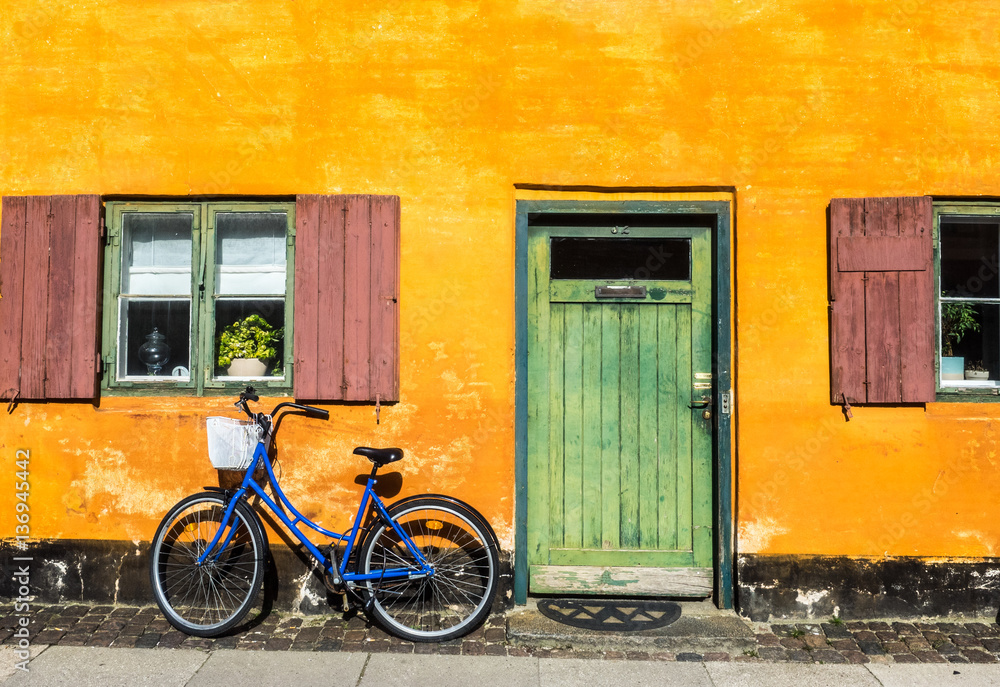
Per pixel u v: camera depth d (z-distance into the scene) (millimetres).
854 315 3779
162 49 3932
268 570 3850
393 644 3510
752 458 3814
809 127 3838
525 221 3922
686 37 3854
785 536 3803
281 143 3910
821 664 3361
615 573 3982
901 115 3828
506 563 3848
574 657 3410
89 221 3908
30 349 3895
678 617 3762
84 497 3893
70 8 3949
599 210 3904
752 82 3844
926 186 3832
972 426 3789
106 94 3939
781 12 3844
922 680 3207
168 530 3781
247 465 3637
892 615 3787
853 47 3834
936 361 3910
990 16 3836
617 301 4027
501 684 3154
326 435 3871
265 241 4070
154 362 4055
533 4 3879
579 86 3865
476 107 3887
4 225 3916
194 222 4004
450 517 3797
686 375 4020
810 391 3812
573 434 4027
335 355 3852
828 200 3838
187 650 3420
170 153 3926
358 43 3906
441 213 3883
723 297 3895
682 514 4012
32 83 3957
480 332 3865
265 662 3316
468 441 3861
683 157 3848
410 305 3877
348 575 3547
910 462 3783
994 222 4008
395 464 3861
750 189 3830
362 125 3904
